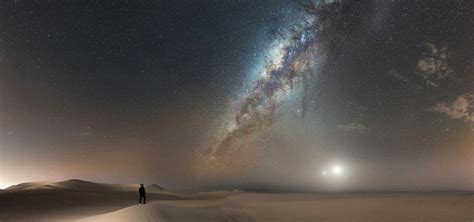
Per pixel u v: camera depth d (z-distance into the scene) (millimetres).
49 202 27734
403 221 24141
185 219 22031
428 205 31891
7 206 25312
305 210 29875
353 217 26141
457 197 41031
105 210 25250
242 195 49562
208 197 45406
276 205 33531
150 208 21906
